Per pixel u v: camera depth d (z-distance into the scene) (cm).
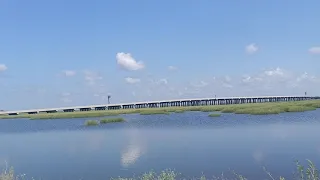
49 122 9294
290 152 2677
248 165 2236
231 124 5381
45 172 2359
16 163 2800
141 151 3059
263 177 1894
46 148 3669
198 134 4200
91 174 2212
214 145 3209
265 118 6369
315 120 5662
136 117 9281
